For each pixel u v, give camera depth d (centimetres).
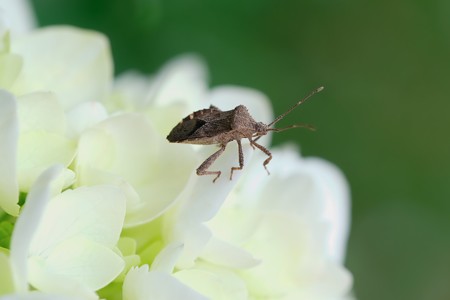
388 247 33
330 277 18
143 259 16
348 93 32
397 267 33
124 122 16
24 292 15
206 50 26
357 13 31
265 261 17
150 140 17
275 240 17
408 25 32
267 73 29
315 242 18
